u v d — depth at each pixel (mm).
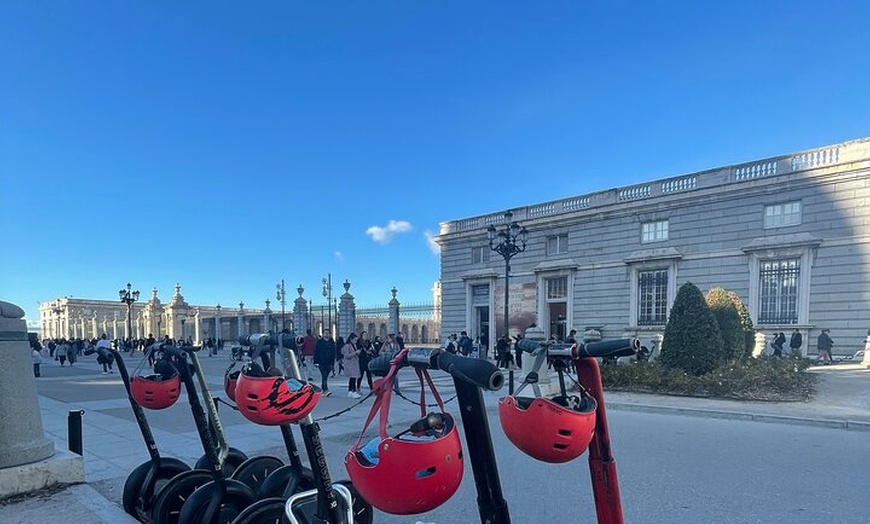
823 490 5090
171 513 3367
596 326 27656
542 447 1882
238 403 2578
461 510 4621
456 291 35062
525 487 5242
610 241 27625
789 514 4457
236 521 2713
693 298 12930
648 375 12445
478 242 34000
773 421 8914
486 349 28000
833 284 20922
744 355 15375
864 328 20188
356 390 13359
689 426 8562
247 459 4043
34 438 4867
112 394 13273
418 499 1647
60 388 14945
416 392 11773
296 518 2613
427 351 1895
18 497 4520
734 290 23375
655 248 25922
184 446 6969
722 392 11453
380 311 37219
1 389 4648
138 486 3793
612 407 10484
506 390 12172
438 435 1819
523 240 24219
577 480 5473
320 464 2578
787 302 22156
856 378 14461
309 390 2580
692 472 5738
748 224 23219
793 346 20797
